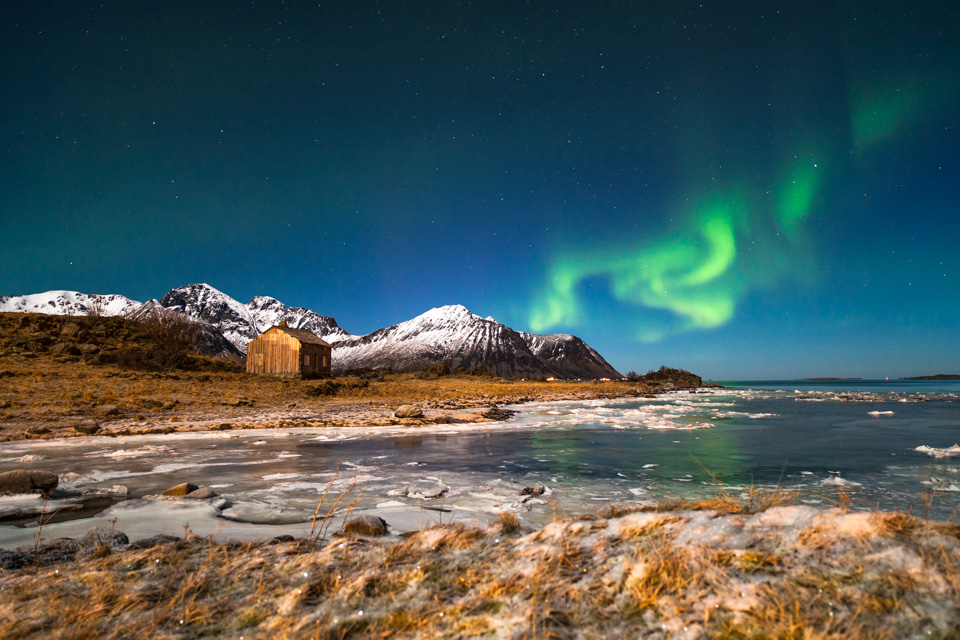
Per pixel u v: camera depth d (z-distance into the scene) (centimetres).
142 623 270
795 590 237
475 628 239
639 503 793
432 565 321
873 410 3359
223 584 323
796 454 1404
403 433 1831
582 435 1831
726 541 292
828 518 298
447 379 8256
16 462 1173
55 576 353
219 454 1311
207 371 4444
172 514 680
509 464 1201
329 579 315
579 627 232
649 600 245
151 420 2070
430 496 832
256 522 650
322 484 934
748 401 4794
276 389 3491
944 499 848
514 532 403
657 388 8831
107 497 809
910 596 220
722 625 219
